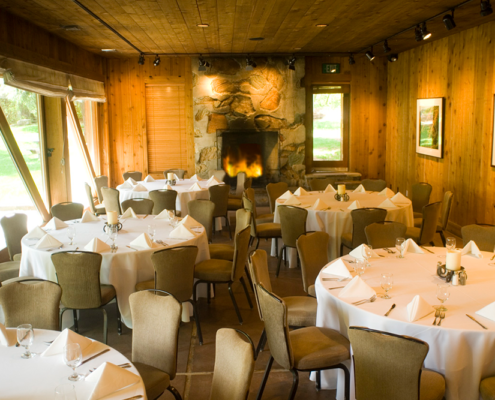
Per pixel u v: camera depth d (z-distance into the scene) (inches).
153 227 213.5
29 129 297.1
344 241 235.8
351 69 426.6
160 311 118.2
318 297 138.8
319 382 141.2
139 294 121.6
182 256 163.0
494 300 125.6
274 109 420.8
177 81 426.9
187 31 301.0
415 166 379.9
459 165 308.8
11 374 94.7
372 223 209.2
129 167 438.3
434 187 347.3
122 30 295.9
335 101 434.0
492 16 254.2
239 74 417.1
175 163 440.1
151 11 244.8
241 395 88.6
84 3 227.5
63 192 334.6
